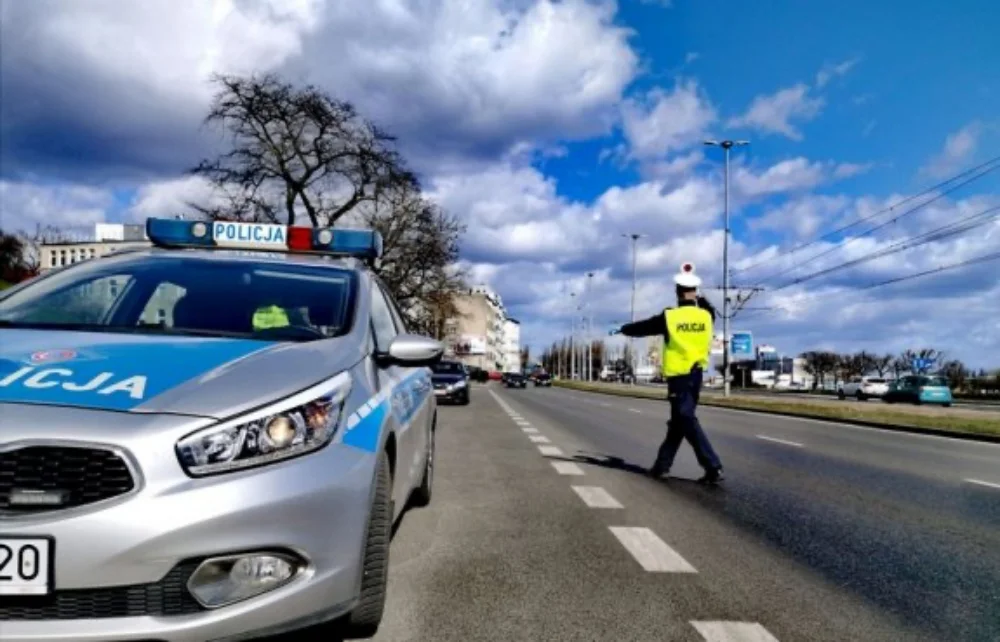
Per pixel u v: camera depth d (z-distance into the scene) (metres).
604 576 4.93
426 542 5.74
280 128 35.25
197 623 2.80
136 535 2.73
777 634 3.97
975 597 4.68
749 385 110.94
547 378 84.38
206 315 4.14
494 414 22.45
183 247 5.25
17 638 2.67
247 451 2.98
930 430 18.36
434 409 7.55
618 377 135.12
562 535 6.05
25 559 2.68
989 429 18.00
